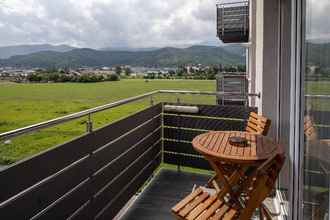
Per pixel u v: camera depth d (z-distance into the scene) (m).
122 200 2.93
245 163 2.16
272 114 3.36
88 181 2.28
